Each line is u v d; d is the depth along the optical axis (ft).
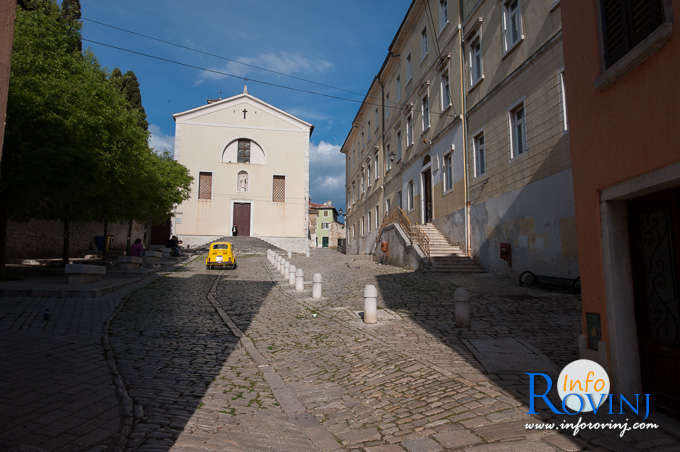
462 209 61.26
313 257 111.75
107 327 26.96
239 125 148.66
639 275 14.05
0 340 22.12
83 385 16.26
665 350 12.91
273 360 21.44
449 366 18.80
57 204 50.70
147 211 79.61
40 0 46.78
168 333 26.76
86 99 43.27
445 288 43.19
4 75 8.64
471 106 59.16
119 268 60.29
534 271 44.21
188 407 14.99
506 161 50.06
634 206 14.24
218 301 40.68
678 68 11.09
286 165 150.51
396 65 94.84
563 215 39.96
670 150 11.37
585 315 15.48
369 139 119.34
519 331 25.11
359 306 35.91
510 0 50.39
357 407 15.29
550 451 10.97
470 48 60.23
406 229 72.13
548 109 42.37
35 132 38.93
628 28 13.33
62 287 38.73
